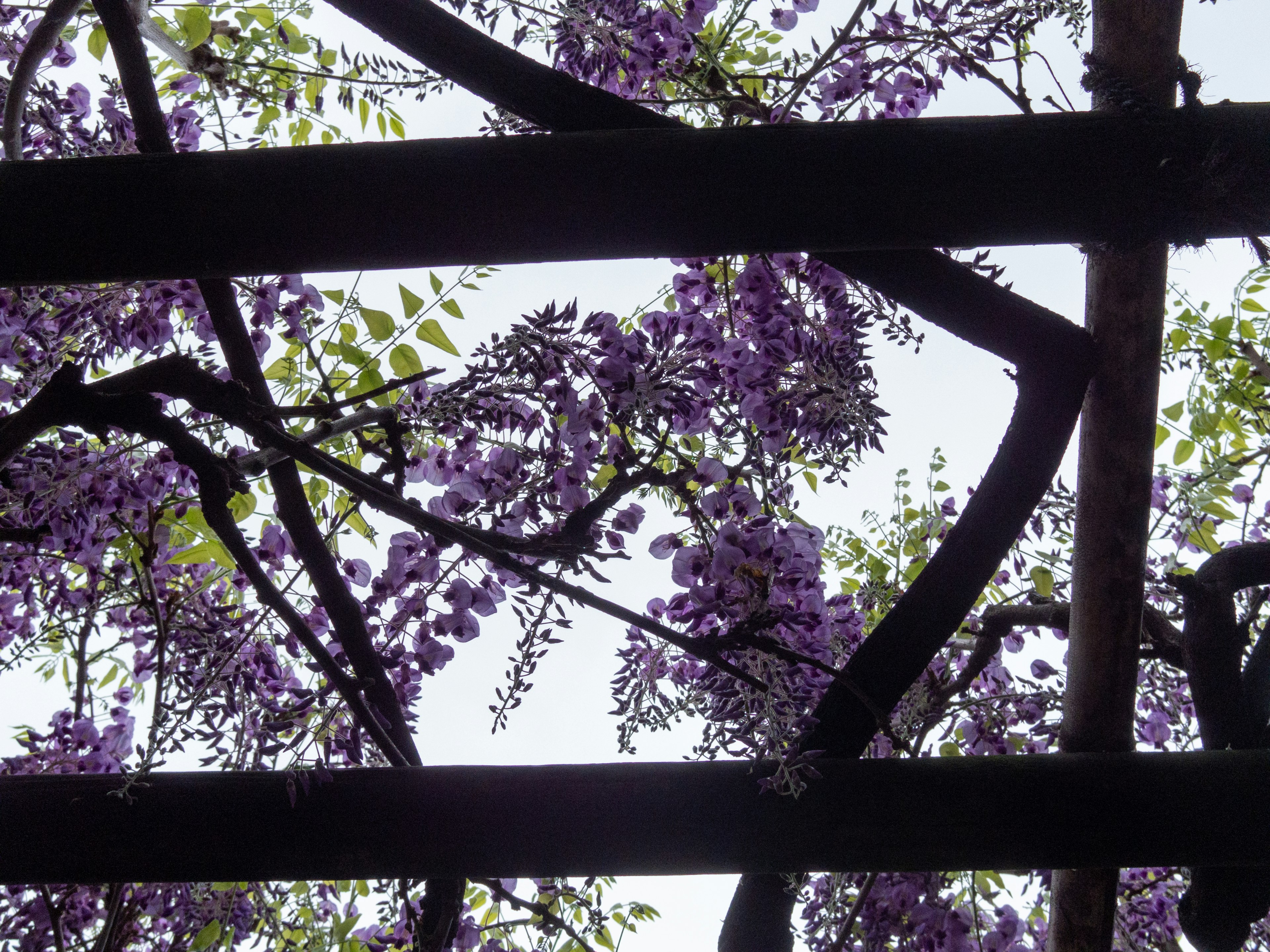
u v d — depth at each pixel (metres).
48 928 1.93
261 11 1.92
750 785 1.43
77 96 1.79
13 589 1.77
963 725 2.07
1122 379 1.58
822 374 1.54
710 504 1.49
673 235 1.39
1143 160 1.37
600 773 1.44
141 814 1.41
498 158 1.37
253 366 1.59
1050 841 1.43
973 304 1.55
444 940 1.56
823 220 1.38
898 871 1.44
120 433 1.63
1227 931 1.65
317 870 1.42
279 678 1.52
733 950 1.51
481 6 1.75
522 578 1.42
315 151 1.38
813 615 1.46
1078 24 1.57
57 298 1.66
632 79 1.79
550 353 1.46
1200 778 1.44
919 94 1.76
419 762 1.50
